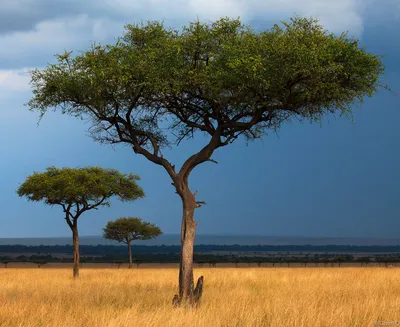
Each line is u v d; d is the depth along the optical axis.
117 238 103.69
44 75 27.19
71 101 28.62
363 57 26.31
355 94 27.23
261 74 25.27
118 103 28.23
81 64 26.81
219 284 37.34
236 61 24.94
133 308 21.75
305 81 26.23
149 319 18.39
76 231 53.19
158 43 26.84
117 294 30.33
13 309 22.59
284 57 25.19
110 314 19.94
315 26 26.50
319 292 29.59
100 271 65.31
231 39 26.81
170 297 29.03
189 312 20.67
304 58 24.97
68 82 26.75
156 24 27.41
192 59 27.70
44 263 127.19
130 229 102.81
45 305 23.81
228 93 27.33
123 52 26.72
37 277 48.97
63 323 18.94
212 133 29.16
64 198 52.28
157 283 40.62
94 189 52.38
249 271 54.06
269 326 18.39
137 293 31.59
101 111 28.53
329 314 19.66
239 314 20.02
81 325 18.77
